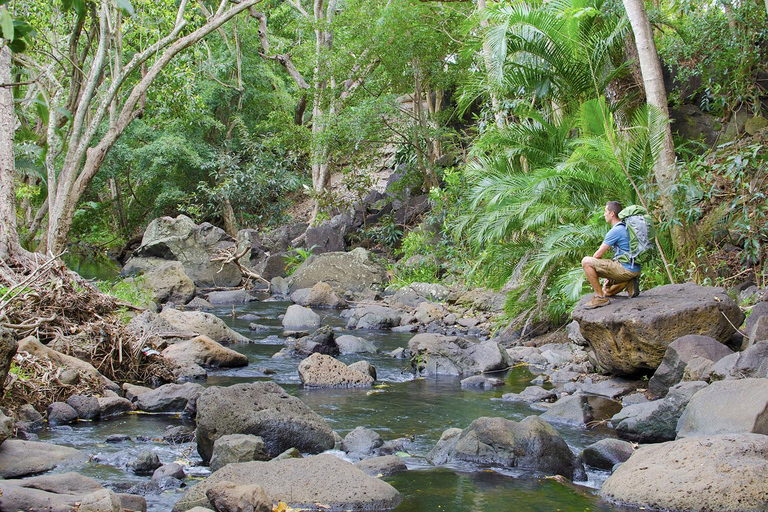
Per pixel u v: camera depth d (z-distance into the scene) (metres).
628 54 13.92
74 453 5.39
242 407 5.64
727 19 14.95
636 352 7.75
